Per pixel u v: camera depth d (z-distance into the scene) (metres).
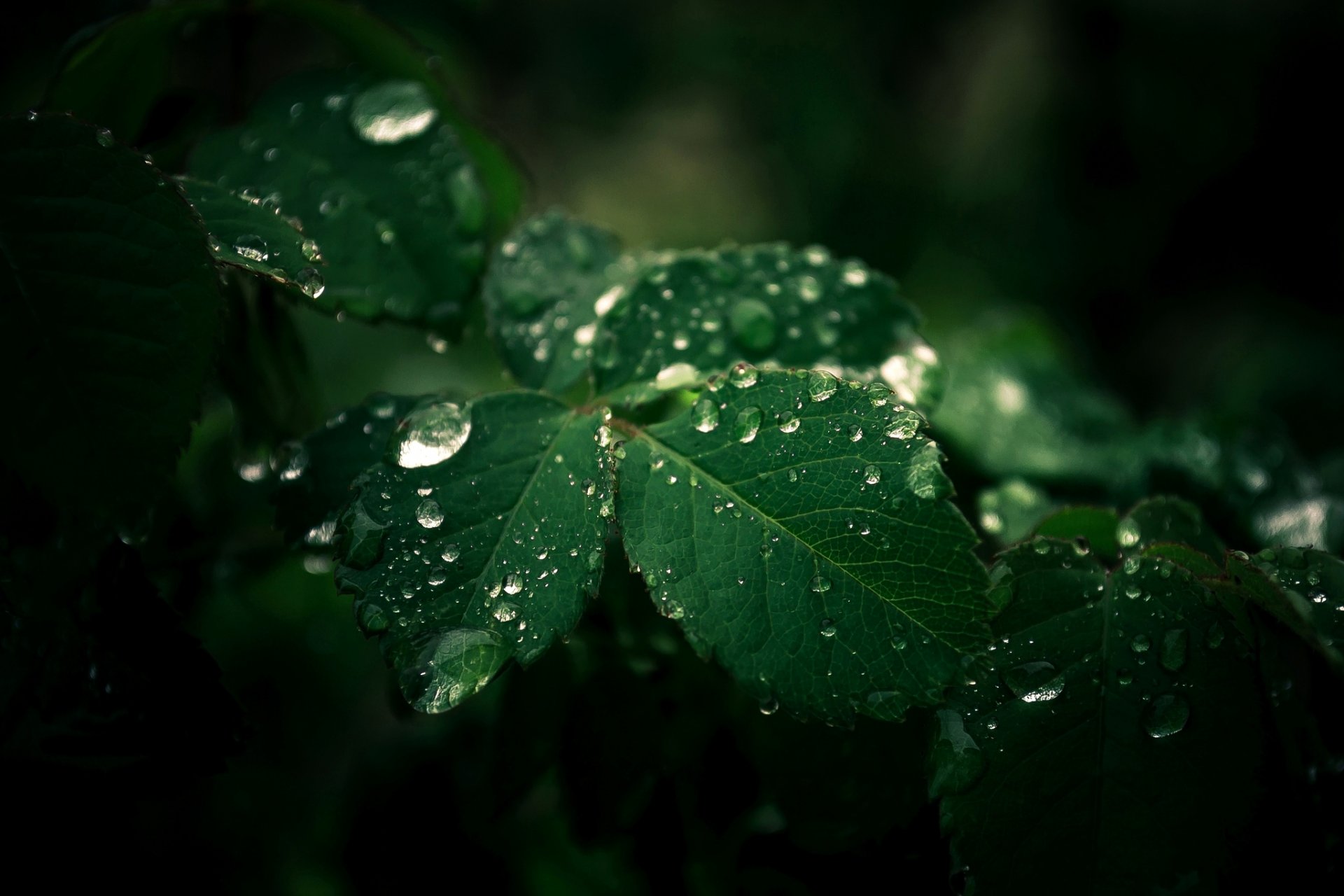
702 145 1.45
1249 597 0.22
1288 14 1.18
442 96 0.27
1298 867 0.21
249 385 0.26
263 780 0.35
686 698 0.26
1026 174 1.30
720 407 0.23
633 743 0.26
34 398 0.21
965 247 1.32
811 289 0.25
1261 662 0.22
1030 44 1.33
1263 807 0.21
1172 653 0.22
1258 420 0.29
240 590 0.30
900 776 0.24
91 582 0.22
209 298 0.22
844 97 1.45
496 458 0.23
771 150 1.45
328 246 0.25
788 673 0.21
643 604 0.26
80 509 0.21
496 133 0.27
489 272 0.26
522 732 0.26
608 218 1.35
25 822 0.23
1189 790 0.21
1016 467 0.28
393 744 0.32
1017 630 0.22
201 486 0.29
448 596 0.22
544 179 1.36
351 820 0.31
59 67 0.26
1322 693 0.23
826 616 0.22
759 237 1.40
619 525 0.22
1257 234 1.22
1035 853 0.21
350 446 0.24
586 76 1.39
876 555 0.22
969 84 1.42
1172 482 0.28
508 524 0.22
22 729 0.22
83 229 0.21
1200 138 1.22
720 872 0.27
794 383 0.22
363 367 0.73
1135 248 1.24
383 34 0.26
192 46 0.30
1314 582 0.22
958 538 0.21
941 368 0.25
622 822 0.26
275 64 0.65
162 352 0.22
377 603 0.22
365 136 0.26
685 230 1.37
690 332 0.25
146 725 0.23
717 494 0.22
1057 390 0.30
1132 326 1.23
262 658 0.35
